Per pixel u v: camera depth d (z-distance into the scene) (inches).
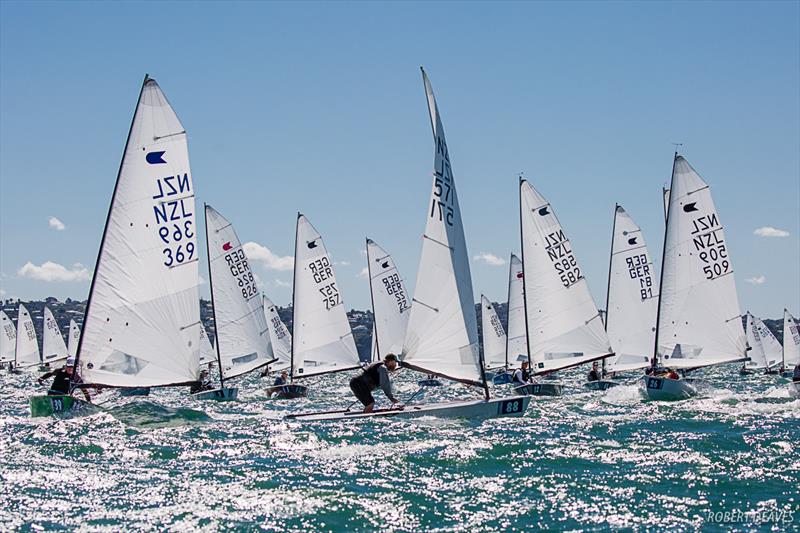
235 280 2691.9
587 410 1813.5
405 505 887.7
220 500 896.9
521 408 1593.3
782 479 1020.5
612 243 2844.5
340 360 2760.8
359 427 1417.3
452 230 1553.9
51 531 784.9
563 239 2385.6
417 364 1550.2
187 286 1563.7
